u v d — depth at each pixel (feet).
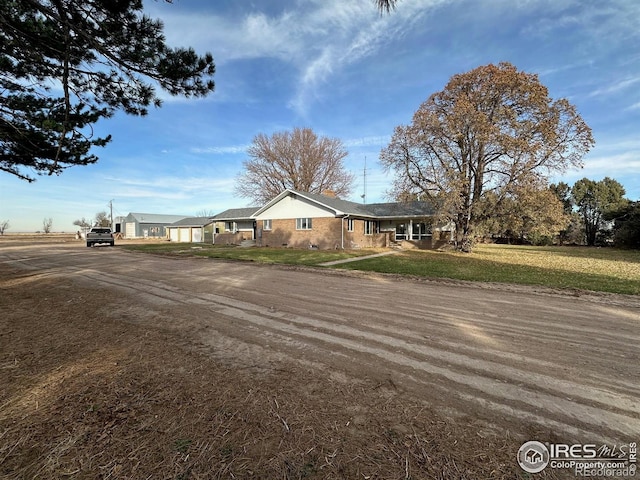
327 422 7.95
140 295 23.49
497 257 59.11
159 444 7.07
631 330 15.89
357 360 11.88
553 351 13.02
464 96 66.23
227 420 7.97
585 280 31.53
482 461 6.64
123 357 12.03
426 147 68.44
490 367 11.42
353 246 81.25
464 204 66.80
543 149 59.21
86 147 22.56
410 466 6.45
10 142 22.44
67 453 6.78
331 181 133.90
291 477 6.14
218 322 16.69
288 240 84.84
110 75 20.27
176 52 18.95
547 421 8.16
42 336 14.44
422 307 20.35
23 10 16.87
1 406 8.61
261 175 129.90
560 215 60.90
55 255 62.08
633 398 9.37
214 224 115.85
